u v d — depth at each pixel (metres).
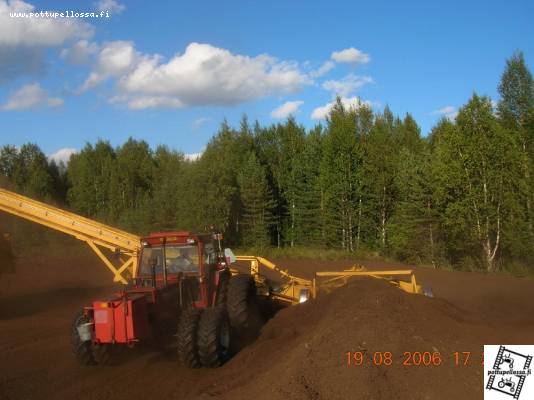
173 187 42.31
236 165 47.47
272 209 46.19
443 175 28.23
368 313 7.91
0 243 16.78
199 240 10.47
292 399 5.81
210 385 7.80
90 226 12.51
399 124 50.06
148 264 10.40
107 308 8.56
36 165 52.28
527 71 29.33
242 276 11.73
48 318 14.94
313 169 43.31
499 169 27.23
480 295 17.08
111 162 54.50
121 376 8.61
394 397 5.79
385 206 38.47
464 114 28.16
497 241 27.33
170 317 9.59
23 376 8.77
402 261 33.50
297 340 8.98
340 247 39.09
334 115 46.06
